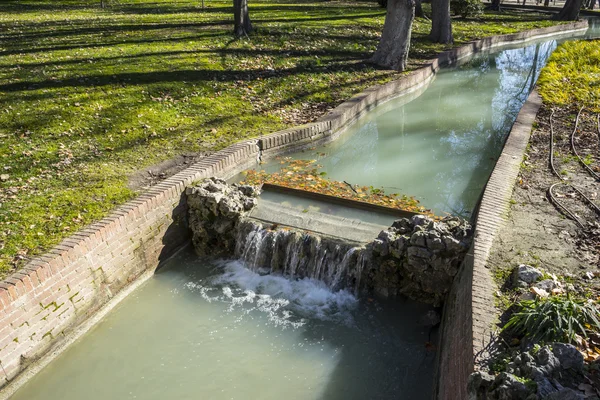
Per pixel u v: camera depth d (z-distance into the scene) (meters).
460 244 6.61
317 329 6.80
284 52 16.52
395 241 6.97
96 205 7.57
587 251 6.14
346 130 12.46
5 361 5.62
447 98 16.27
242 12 17.72
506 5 40.34
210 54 15.20
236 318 6.98
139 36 17.09
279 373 6.09
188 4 26.97
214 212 8.15
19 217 7.12
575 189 7.80
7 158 8.71
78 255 6.42
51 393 5.80
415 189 9.63
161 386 5.91
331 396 5.79
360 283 7.32
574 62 18.56
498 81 18.67
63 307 6.28
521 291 5.29
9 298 5.58
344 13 26.22
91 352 6.37
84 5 26.12
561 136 10.36
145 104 11.44
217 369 6.14
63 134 9.77
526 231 6.57
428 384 5.94
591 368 4.14
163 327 6.80
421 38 22.23
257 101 12.66
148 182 8.48
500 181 8.03
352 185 9.64
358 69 15.94
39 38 16.19
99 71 12.81
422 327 6.81
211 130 10.80
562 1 51.69
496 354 4.50
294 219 8.12
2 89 11.17
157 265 7.92
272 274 7.87
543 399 3.73
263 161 10.42
